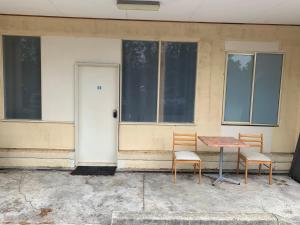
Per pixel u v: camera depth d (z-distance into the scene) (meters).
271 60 5.23
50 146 5.19
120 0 3.92
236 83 5.26
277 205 3.84
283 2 3.81
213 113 5.25
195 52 5.16
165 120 5.28
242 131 5.32
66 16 4.88
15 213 3.46
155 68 5.16
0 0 3.99
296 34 5.16
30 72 5.08
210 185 4.52
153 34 5.04
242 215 3.37
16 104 5.14
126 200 3.89
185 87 5.23
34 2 4.06
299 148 4.97
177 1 3.85
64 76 5.07
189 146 5.27
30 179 4.59
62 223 3.26
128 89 5.19
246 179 4.62
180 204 3.81
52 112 5.14
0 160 5.05
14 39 5.00
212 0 3.78
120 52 5.07
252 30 5.11
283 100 5.30
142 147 5.25
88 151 5.34
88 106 5.23
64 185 4.37
